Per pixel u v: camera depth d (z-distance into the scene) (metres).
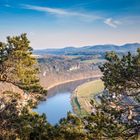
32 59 20.05
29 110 19.55
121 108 18.27
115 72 18.36
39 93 20.33
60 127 17.20
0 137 17.67
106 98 18.92
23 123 17.83
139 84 18.30
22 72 19.41
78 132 16.81
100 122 17.48
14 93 20.11
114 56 18.61
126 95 18.70
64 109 170.25
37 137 17.22
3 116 18.55
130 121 17.84
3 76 19.78
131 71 17.78
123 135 17.52
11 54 19.38
